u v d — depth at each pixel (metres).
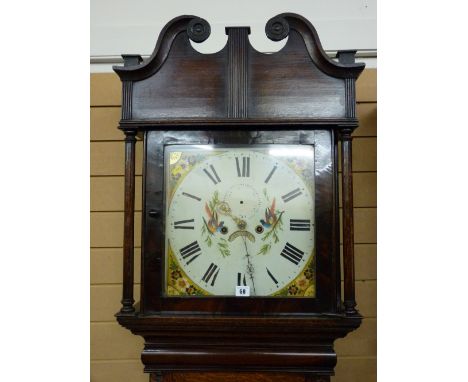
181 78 1.12
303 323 1.04
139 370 1.52
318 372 1.10
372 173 1.53
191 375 1.12
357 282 1.51
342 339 1.51
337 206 1.08
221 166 1.11
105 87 1.57
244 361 1.10
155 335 1.10
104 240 1.55
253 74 1.11
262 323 1.05
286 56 1.11
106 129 1.57
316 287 1.07
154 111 1.11
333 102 1.09
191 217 1.10
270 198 1.10
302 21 1.10
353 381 1.50
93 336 1.53
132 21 1.58
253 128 1.10
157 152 1.11
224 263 1.09
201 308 1.08
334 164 1.09
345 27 1.54
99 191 1.56
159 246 1.09
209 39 1.55
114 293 1.54
